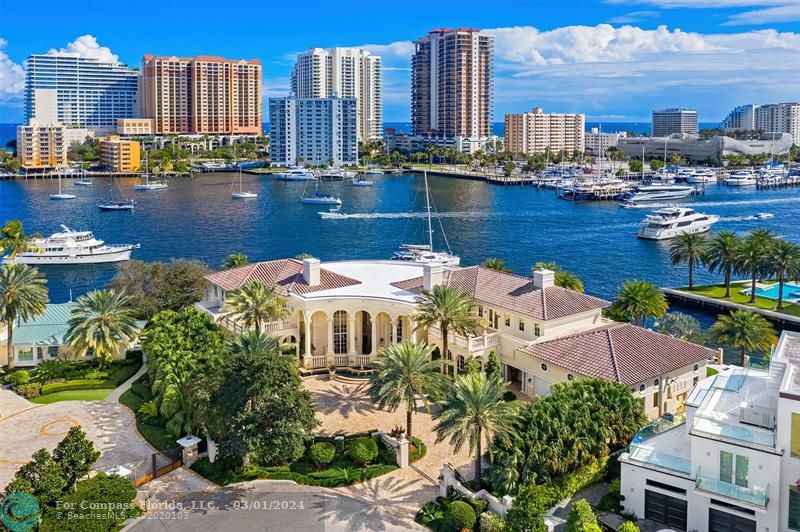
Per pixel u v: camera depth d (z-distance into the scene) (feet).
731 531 143.95
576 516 138.62
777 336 340.80
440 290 222.48
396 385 183.01
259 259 564.71
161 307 308.19
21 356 262.88
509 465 158.10
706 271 506.89
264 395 169.68
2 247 378.32
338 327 252.42
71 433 157.28
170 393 200.34
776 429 138.62
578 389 175.52
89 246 535.60
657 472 151.12
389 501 164.14
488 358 231.30
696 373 216.74
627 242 634.02
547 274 245.86
